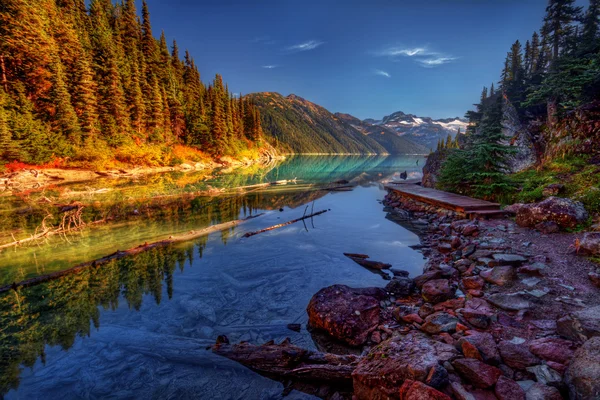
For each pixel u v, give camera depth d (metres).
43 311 5.48
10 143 26.02
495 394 2.62
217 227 11.92
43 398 3.44
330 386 3.61
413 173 42.03
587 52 16.58
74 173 29.55
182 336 4.70
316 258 8.42
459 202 12.24
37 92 32.97
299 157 121.00
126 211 14.83
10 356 4.20
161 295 6.14
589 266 5.61
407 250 9.20
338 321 4.71
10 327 4.95
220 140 58.81
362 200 19.22
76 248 9.22
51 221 12.70
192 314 5.40
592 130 11.88
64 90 32.22
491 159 12.55
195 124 56.47
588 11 24.66
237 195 20.78
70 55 37.16
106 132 38.19
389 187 20.25
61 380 3.72
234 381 3.73
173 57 68.62
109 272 7.39
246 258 8.41
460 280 6.18
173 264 7.93
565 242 7.01
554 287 5.03
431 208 13.79
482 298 5.07
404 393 2.73
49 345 4.45
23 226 11.83
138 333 4.77
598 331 3.18
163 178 31.52
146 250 9.12
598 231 6.88
